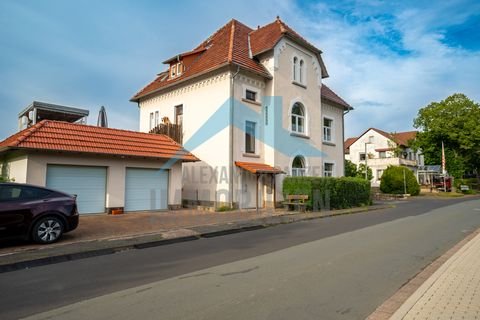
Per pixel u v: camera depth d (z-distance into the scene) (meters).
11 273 6.30
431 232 10.57
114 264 6.87
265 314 4.19
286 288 5.18
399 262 6.79
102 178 14.63
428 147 47.88
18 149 12.09
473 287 5.13
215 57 19.14
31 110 20.23
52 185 13.20
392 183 34.69
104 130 16.05
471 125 44.31
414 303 4.47
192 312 4.27
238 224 12.11
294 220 13.55
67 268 6.60
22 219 8.22
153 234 10.02
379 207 19.95
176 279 5.72
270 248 8.22
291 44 20.12
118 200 14.85
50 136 13.62
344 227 11.74
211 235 10.31
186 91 20.27
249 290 5.09
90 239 9.27
